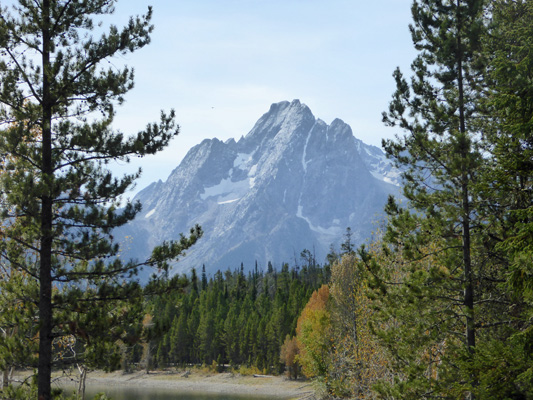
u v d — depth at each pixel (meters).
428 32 24.95
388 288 24.69
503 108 16.19
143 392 113.12
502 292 21.91
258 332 134.25
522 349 14.73
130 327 19.66
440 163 23.25
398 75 25.03
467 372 15.84
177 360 142.50
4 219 18.95
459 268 23.45
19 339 18.47
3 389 18.67
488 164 21.89
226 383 124.19
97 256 19.58
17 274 20.53
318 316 66.75
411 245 23.42
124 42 20.94
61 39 20.88
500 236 21.72
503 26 22.53
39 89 20.39
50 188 18.72
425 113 24.73
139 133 20.69
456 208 22.23
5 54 20.27
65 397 19.84
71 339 22.12
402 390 22.30
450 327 22.70
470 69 24.12
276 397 105.25
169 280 19.98
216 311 149.38
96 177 19.73
